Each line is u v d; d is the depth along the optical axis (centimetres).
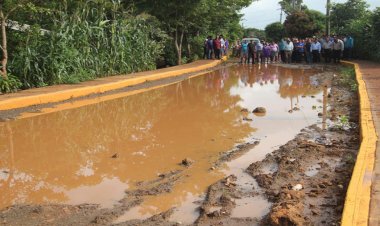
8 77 1266
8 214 491
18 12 1398
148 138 826
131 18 1967
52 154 728
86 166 665
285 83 1634
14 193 559
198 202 520
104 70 1734
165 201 525
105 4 1731
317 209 472
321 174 588
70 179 609
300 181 564
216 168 638
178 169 640
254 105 1159
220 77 1922
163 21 2448
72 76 1463
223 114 1041
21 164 678
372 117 809
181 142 792
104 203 522
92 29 1644
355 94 1255
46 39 1429
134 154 723
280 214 439
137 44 1962
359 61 2338
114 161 687
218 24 3061
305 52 2633
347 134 805
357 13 3291
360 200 435
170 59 2623
